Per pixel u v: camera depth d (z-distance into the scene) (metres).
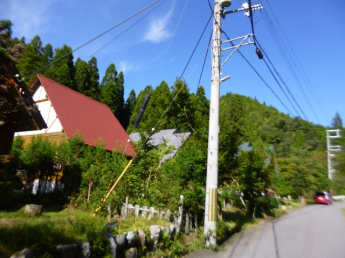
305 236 9.86
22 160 11.61
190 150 10.82
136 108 43.41
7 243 4.03
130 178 10.82
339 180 37.88
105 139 18.38
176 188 9.02
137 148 12.98
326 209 22.50
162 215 8.48
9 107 6.48
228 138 11.66
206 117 13.21
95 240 4.94
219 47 9.55
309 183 30.34
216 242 7.96
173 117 26.23
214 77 9.35
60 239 4.65
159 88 42.19
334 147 39.34
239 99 50.66
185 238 8.12
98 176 10.38
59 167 12.60
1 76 6.19
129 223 7.25
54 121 17.19
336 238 9.60
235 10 9.66
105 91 45.16
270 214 16.69
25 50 5.82
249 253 7.29
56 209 9.55
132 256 5.63
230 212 14.61
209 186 8.52
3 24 5.38
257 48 9.87
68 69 39.50
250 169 14.71
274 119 73.44
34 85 19.30
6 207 8.83
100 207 8.64
